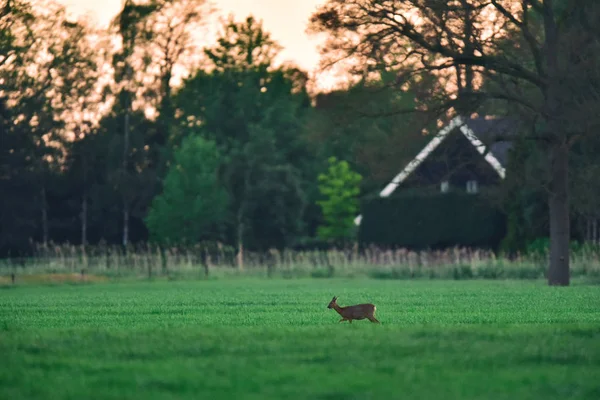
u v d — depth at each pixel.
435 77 64.31
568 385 18.66
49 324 32.94
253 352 22.86
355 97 66.06
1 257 115.12
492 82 66.69
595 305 42.03
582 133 62.19
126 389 17.98
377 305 42.38
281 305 43.16
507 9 62.47
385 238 95.50
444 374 19.80
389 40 63.31
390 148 67.25
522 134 65.44
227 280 73.12
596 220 81.75
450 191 91.88
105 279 72.50
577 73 61.25
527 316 35.56
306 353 22.61
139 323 33.03
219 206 113.88
